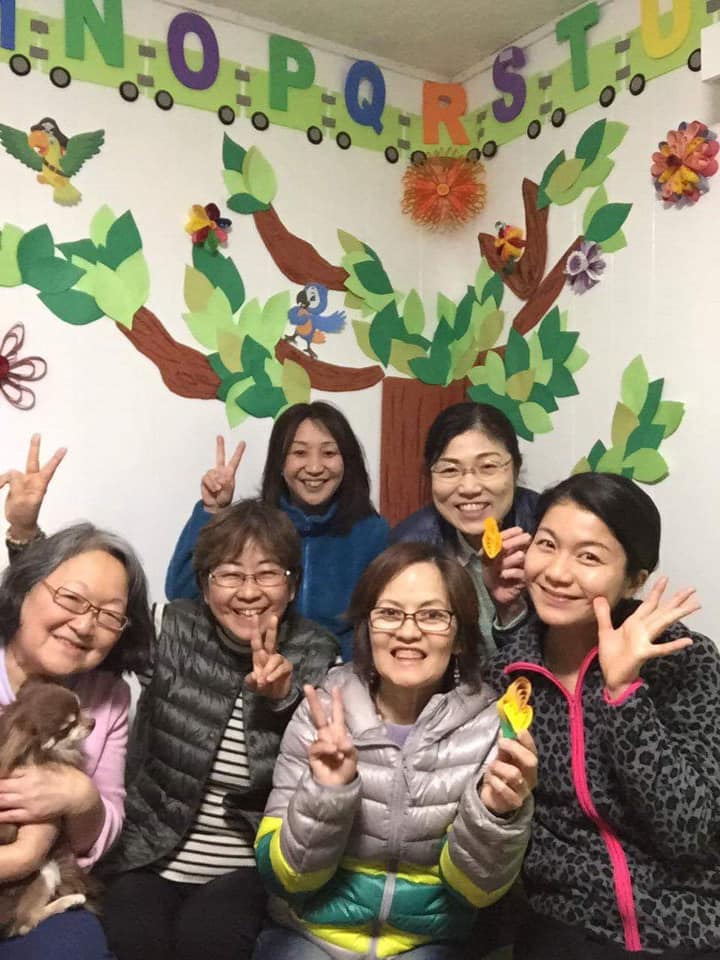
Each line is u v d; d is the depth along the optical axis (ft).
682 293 6.59
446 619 4.73
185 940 4.85
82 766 4.84
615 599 4.79
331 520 7.07
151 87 7.26
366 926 4.70
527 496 6.59
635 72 6.95
